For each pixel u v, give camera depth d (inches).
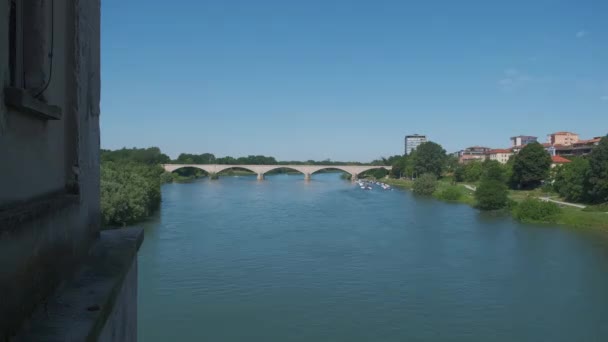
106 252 252.2
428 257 1473.9
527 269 1338.6
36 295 154.1
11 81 153.2
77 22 218.4
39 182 173.5
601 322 951.6
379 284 1176.2
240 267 1312.7
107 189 1796.3
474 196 2950.3
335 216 2449.6
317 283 1173.1
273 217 2373.3
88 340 138.4
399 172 6018.7
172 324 901.8
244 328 890.7
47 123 181.9
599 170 2578.7
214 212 2544.3
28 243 146.2
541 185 3631.9
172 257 1418.6
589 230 2030.0
